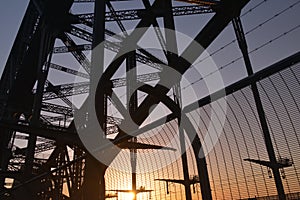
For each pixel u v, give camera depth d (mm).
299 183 12180
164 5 20719
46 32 25047
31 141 22688
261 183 13297
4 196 26547
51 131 12430
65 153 28469
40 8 25516
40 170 30078
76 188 19547
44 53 24609
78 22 24500
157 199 21172
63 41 25828
